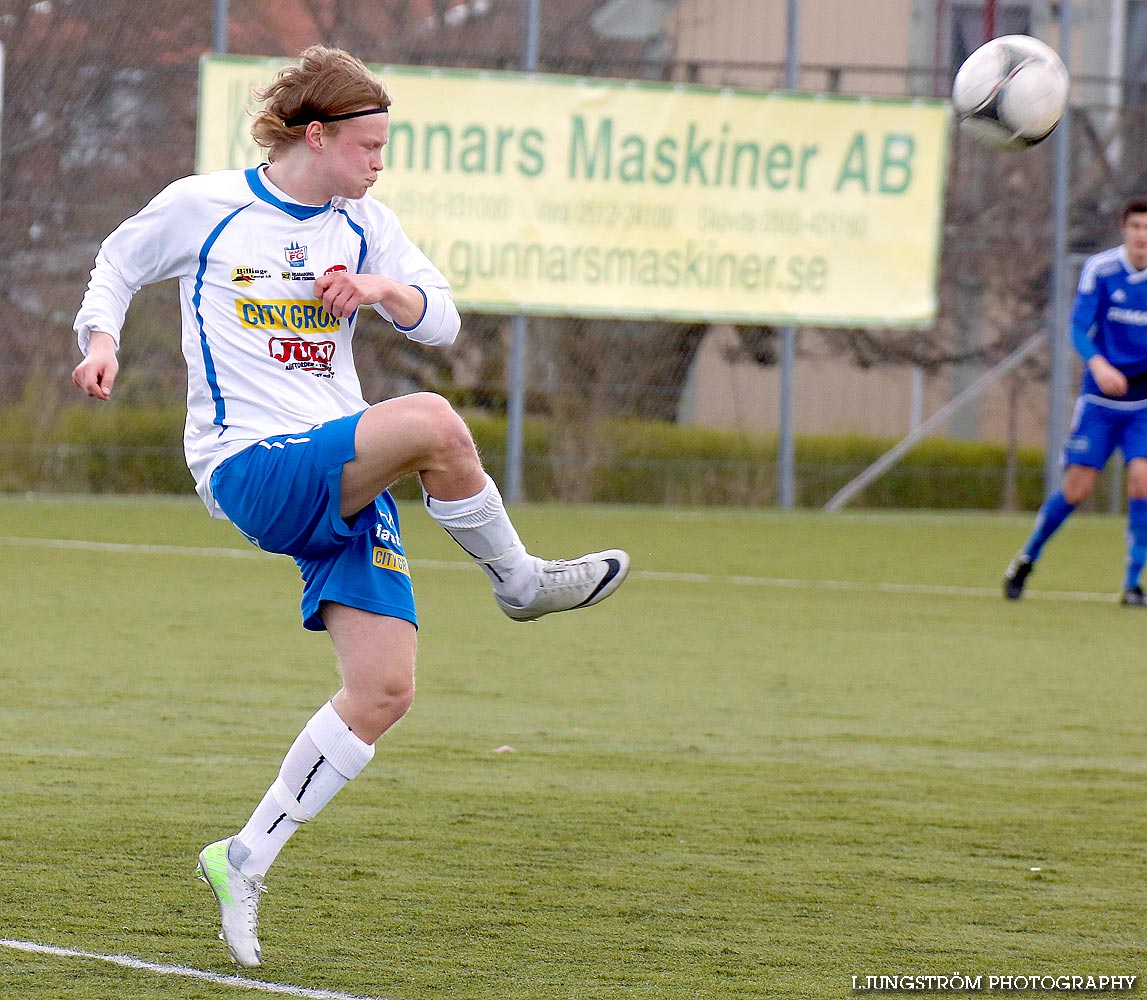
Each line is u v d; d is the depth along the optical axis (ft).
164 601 102.01
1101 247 190.90
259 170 41.06
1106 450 113.70
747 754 63.00
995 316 189.37
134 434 171.53
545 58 177.47
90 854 46.19
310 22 172.76
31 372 168.96
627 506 182.09
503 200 169.17
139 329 170.81
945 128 177.17
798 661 86.89
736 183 174.09
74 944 38.22
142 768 57.36
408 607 39.01
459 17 175.32
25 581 109.19
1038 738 67.67
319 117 39.96
